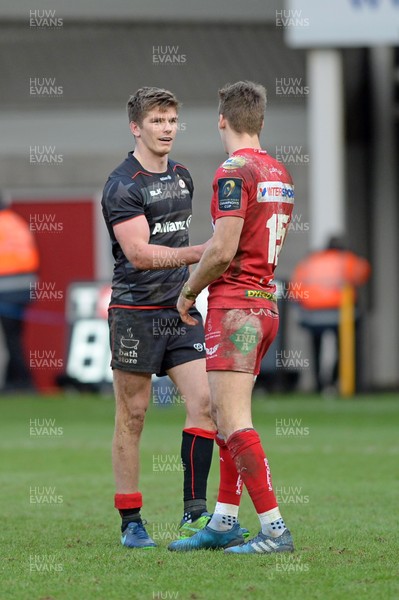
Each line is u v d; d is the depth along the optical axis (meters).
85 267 64.75
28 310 62.06
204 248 18.20
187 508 19.19
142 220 18.67
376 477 28.44
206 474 19.31
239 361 17.11
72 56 65.94
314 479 28.03
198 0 62.94
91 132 64.94
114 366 19.06
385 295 67.62
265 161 17.47
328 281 56.50
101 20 63.47
